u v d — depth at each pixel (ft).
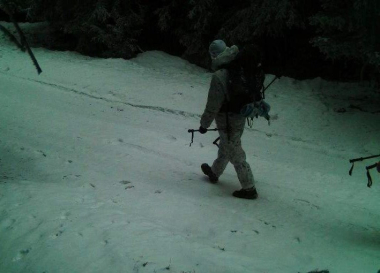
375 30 28.94
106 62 40.22
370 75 32.30
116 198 15.05
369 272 10.59
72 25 43.52
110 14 42.04
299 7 36.65
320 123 29.63
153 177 18.28
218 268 9.89
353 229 14.61
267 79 39.37
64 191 14.94
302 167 21.97
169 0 45.37
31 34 49.26
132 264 9.82
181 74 39.45
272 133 27.50
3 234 11.51
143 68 39.96
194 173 19.38
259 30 37.19
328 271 10.43
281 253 11.81
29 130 23.09
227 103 15.67
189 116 29.07
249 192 16.78
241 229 13.50
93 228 11.68
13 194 14.15
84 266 9.92
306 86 38.29
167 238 11.42
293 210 16.03
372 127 28.84
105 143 22.08
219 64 15.58
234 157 16.48
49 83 32.50
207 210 14.87
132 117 27.58
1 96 28.53
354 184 19.86
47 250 10.61
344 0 30.45
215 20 42.50
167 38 47.26
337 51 30.09
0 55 38.70
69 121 25.16
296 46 41.78
